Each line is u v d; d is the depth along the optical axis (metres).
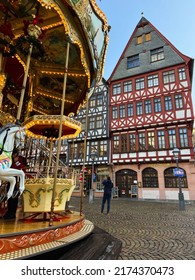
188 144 19.78
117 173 22.88
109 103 25.14
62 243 3.11
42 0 3.69
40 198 4.09
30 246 2.79
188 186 19.08
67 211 5.62
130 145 22.77
